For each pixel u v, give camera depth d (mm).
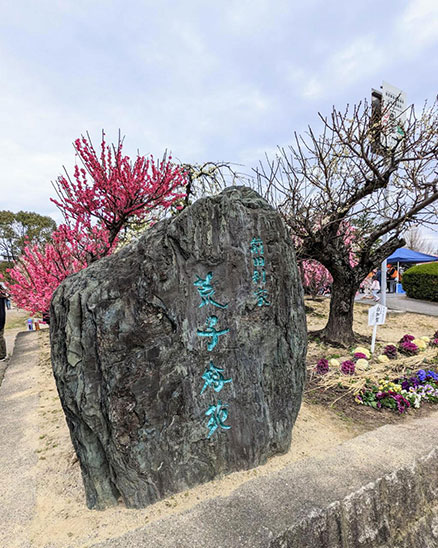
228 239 2189
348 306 5656
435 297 12734
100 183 3854
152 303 1929
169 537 1599
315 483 1976
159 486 1968
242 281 2240
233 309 2203
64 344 1858
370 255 5660
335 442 2643
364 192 5008
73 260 5340
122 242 5445
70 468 2359
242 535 1598
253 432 2270
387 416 3156
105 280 1911
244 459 2240
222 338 2162
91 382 1846
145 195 4160
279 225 2447
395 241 5578
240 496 1875
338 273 5520
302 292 2576
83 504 1992
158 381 1948
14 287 6109
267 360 2348
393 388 3486
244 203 2348
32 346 6465
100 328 1820
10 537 1742
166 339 1975
